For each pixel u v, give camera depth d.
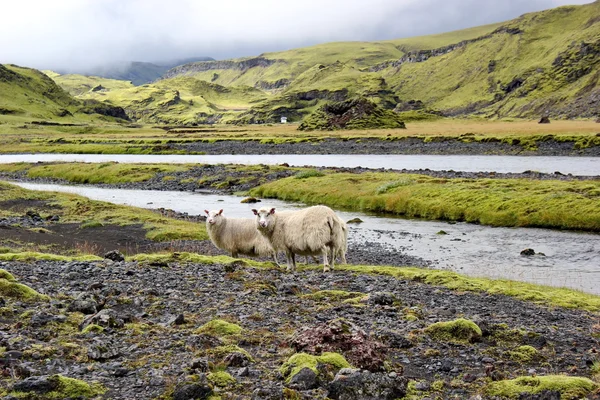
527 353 10.31
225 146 123.69
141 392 7.94
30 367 8.61
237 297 14.04
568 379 8.40
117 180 68.00
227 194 54.69
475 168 68.19
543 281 22.05
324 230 18.67
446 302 15.05
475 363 9.86
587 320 13.57
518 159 79.75
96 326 10.62
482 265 25.08
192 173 67.88
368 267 20.06
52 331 10.41
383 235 32.91
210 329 10.86
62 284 14.87
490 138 102.69
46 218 36.09
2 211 38.12
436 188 43.81
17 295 12.61
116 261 19.00
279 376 8.57
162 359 9.30
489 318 13.27
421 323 12.09
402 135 126.31
